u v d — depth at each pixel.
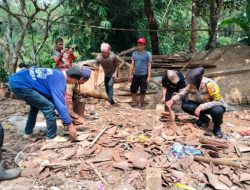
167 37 15.83
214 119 5.00
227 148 4.66
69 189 3.72
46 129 5.27
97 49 13.20
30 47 13.60
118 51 13.40
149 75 7.15
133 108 6.93
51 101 4.73
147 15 11.15
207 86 5.01
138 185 3.77
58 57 7.23
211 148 4.59
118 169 4.10
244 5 11.38
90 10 12.39
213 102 4.96
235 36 17.83
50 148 4.61
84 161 4.23
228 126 5.68
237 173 4.00
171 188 3.72
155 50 11.70
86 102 7.51
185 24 16.39
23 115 6.15
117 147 4.62
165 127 5.36
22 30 9.62
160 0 14.61
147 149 4.54
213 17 10.64
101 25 11.70
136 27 13.04
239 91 7.84
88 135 4.93
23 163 4.27
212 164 4.16
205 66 8.81
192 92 5.12
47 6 9.85
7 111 6.35
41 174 4.02
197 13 11.69
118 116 6.07
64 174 4.01
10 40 10.79
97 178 3.92
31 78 4.52
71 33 13.11
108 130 5.20
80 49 13.20
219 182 3.82
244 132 5.29
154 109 7.14
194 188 3.73
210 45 10.90
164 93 5.72
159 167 4.10
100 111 6.55
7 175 3.88
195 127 5.43
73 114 5.33
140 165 4.07
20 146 4.75
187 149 4.51
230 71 8.40
